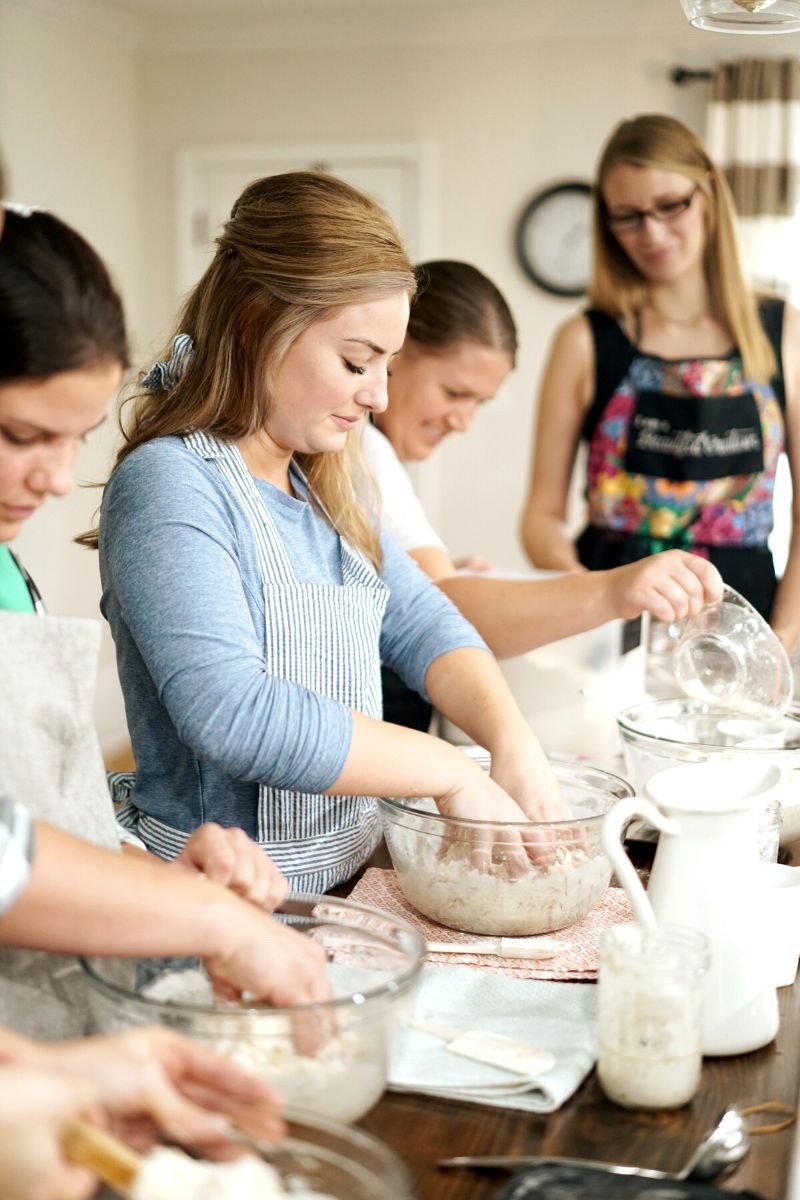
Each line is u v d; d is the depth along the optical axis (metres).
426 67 5.48
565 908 1.29
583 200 5.39
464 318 2.24
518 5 5.25
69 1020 1.00
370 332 1.41
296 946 0.93
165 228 5.84
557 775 1.56
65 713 0.99
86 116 5.37
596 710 2.08
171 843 1.44
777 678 1.66
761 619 1.69
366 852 1.54
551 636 1.89
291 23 5.46
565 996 1.14
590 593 1.85
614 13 5.21
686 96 5.26
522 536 3.08
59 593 5.11
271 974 0.91
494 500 5.68
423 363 2.27
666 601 1.73
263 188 1.46
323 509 1.59
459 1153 0.91
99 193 5.50
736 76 5.09
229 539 1.39
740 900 1.06
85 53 5.33
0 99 4.79
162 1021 0.87
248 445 1.49
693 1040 0.97
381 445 2.16
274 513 1.49
